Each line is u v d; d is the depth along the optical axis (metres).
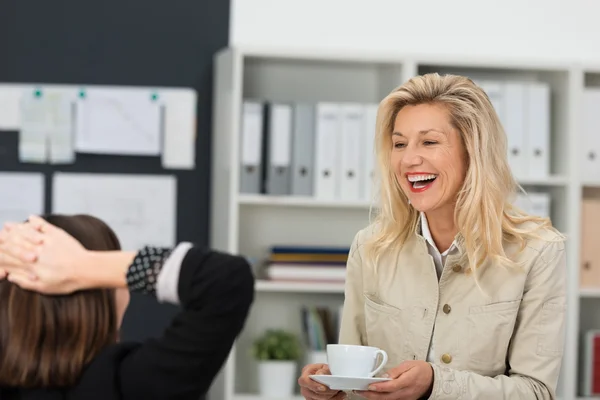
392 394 2.22
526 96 4.81
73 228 1.52
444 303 2.46
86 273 1.36
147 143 4.98
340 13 5.06
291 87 5.09
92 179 4.96
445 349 2.45
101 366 1.43
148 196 4.99
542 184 4.90
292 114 4.75
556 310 2.43
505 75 5.12
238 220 5.04
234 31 5.06
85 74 5.00
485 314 2.42
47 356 1.42
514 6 5.12
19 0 4.98
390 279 2.54
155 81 5.03
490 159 2.42
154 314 4.98
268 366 4.72
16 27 4.98
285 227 5.07
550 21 5.14
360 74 5.12
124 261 1.37
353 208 5.09
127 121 4.96
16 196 4.93
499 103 4.80
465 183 2.41
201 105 5.04
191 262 1.37
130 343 1.48
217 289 1.36
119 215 4.98
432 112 2.41
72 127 4.94
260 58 4.88
